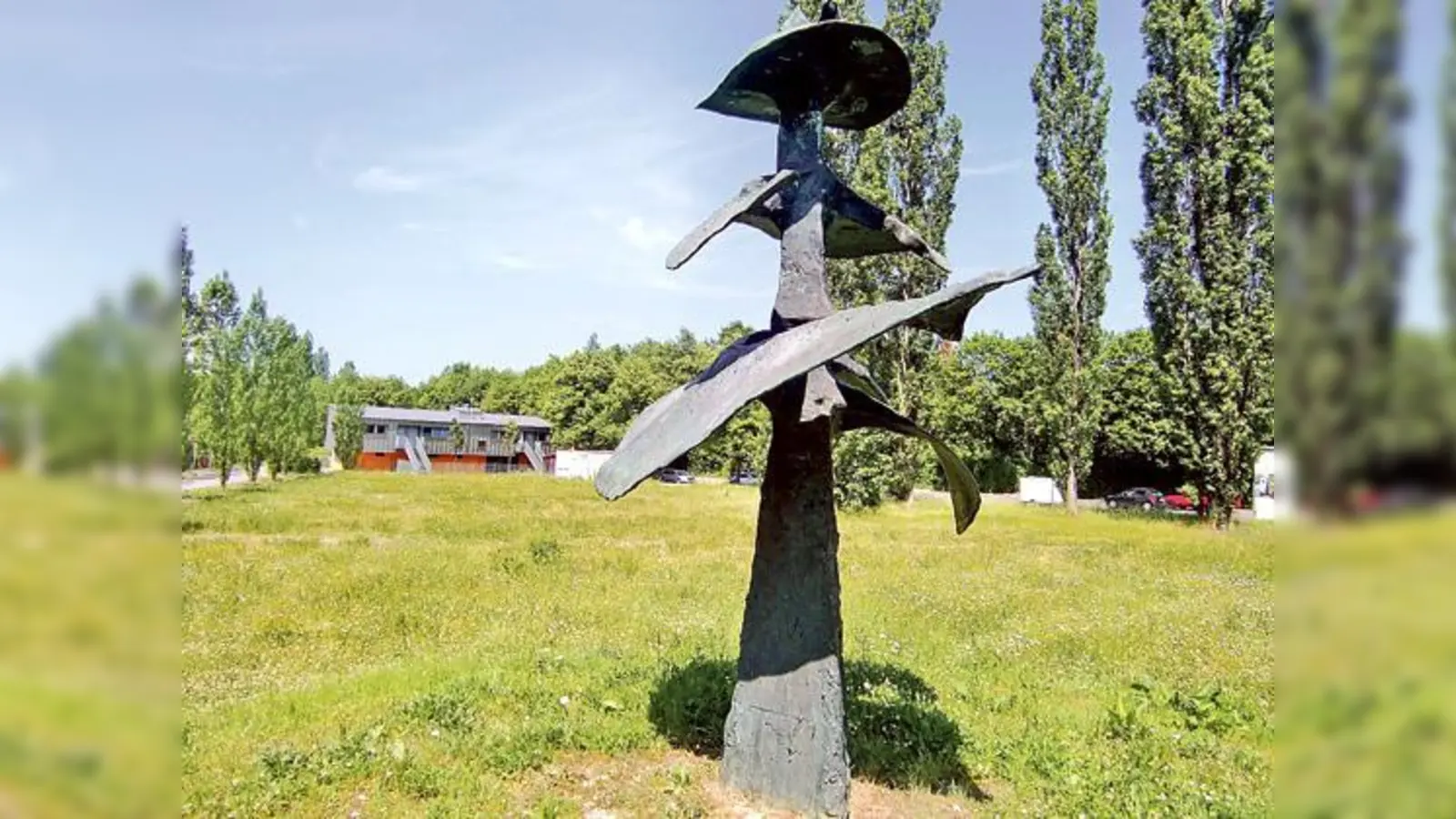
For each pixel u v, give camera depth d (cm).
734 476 4250
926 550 1388
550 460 6066
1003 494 3697
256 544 1279
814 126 393
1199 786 409
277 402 3050
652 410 383
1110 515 2394
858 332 320
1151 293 1905
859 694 548
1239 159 1606
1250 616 839
